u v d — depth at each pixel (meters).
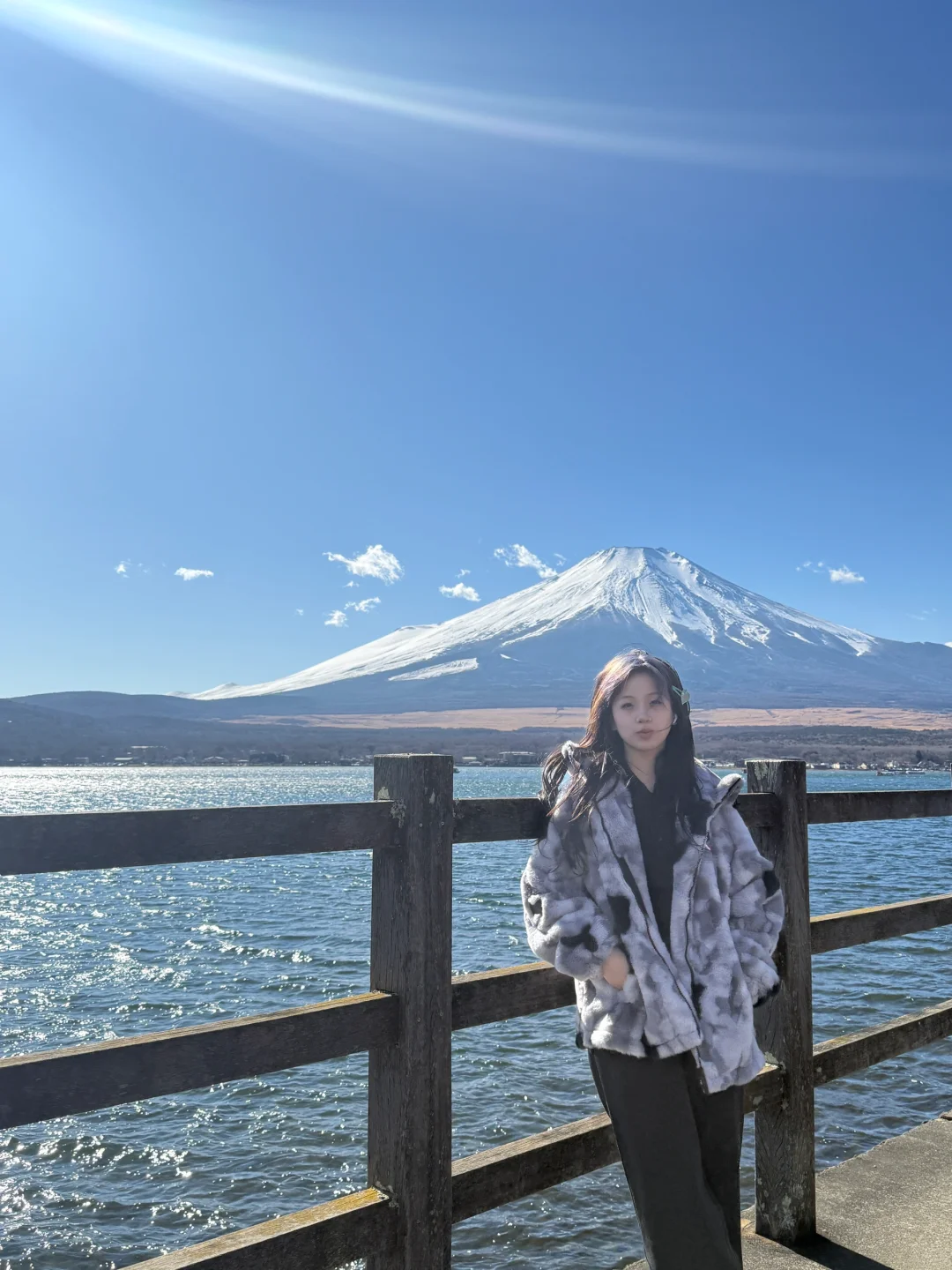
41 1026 13.05
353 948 18.75
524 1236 6.77
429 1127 2.28
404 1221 2.24
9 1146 8.79
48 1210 7.62
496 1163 2.46
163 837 1.95
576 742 2.45
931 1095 9.12
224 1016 13.55
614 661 2.41
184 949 18.94
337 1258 2.14
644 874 2.26
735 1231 2.27
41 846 1.80
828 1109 8.76
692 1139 2.17
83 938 20.56
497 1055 10.69
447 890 2.37
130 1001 14.44
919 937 17.05
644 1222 2.19
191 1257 1.94
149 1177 8.17
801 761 3.35
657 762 2.39
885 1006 12.42
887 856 38.19
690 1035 2.13
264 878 34.78
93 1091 1.80
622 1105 2.21
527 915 2.29
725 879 2.32
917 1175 3.81
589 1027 2.25
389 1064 2.30
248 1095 10.01
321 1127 9.16
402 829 2.33
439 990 2.33
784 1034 3.25
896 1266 3.09
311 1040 2.13
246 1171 8.27
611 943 2.17
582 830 2.29
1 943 19.88
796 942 3.28
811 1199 3.30
